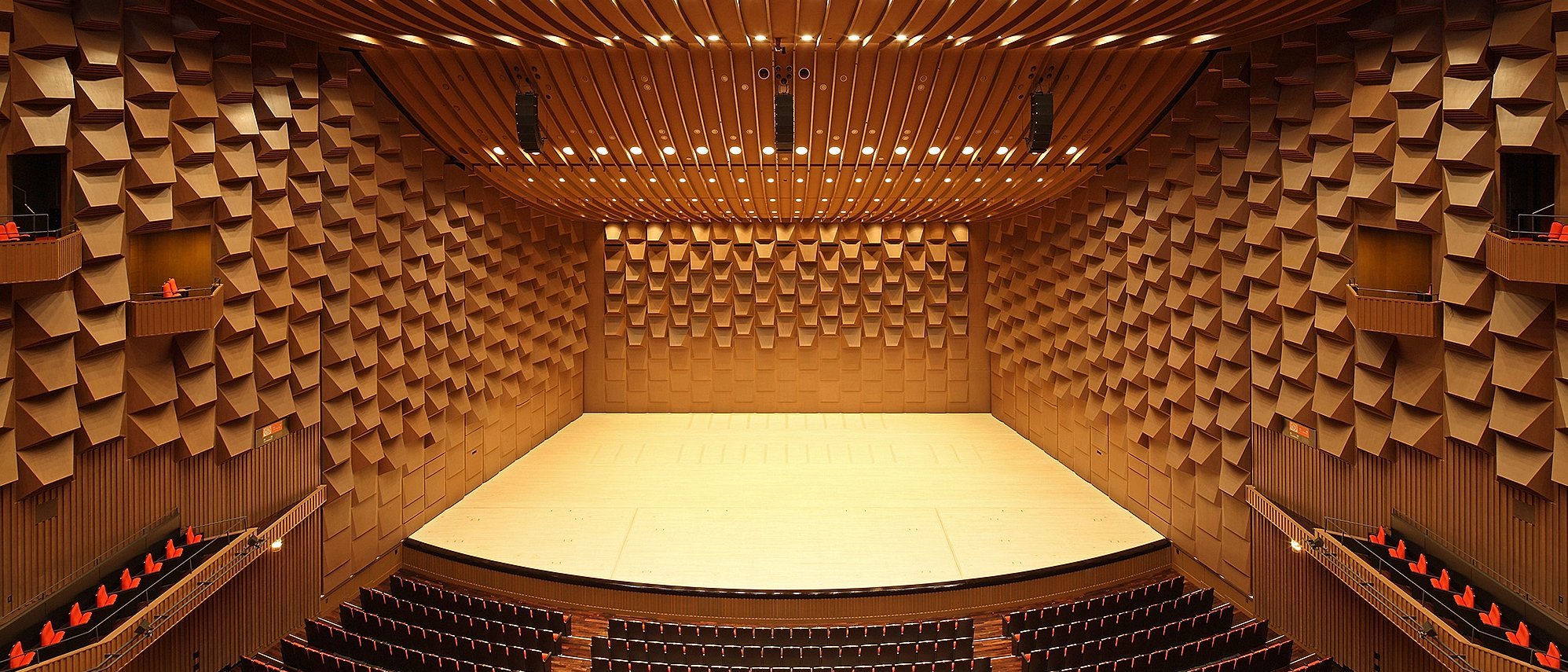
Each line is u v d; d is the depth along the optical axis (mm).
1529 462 7258
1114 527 12570
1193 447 11414
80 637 7176
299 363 10133
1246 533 10617
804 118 10414
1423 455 8398
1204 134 10320
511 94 9914
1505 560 7609
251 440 9445
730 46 9000
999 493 13867
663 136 11062
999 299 17516
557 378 17047
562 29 8391
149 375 8289
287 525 9664
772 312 18250
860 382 18453
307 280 9891
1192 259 10930
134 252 8141
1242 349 10414
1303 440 9758
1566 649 6938
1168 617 10188
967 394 18406
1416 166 7828
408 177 11562
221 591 9367
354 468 11141
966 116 10422
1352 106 8297
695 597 10734
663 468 15016
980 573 11164
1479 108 7254
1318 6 7801
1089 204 13492
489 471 14492
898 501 13555
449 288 12828
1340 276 8789
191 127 8344
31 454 7270
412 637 9633
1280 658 8930
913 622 10594
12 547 7238
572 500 13578
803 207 15812
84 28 7336
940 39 8664
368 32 8805
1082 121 10555
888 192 14297
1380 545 8695
